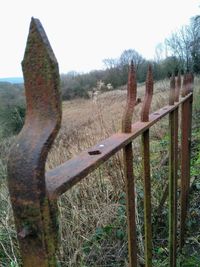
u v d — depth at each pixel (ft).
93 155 2.93
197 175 10.79
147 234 4.65
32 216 1.94
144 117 4.44
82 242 7.25
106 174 9.03
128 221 3.95
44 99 2.01
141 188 8.83
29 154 1.93
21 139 2.00
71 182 2.32
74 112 20.83
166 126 17.03
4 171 10.82
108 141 3.44
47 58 1.93
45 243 1.96
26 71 2.02
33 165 1.90
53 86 1.96
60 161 9.57
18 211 1.97
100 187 8.63
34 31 1.94
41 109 2.02
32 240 1.97
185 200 8.14
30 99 2.05
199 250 7.69
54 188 2.13
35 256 1.99
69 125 16.79
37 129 2.00
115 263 7.05
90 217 7.78
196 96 24.86
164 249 7.49
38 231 1.94
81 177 2.48
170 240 6.32
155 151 12.98
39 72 1.98
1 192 9.22
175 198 6.42
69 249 6.74
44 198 1.95
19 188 1.94
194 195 9.86
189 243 8.03
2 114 24.27
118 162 8.84
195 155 12.82
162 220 8.48
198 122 18.03
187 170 8.46
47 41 1.95
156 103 22.39
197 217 8.95
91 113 16.48
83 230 7.50
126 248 7.32
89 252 7.17
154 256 7.41
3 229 7.54
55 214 2.12
